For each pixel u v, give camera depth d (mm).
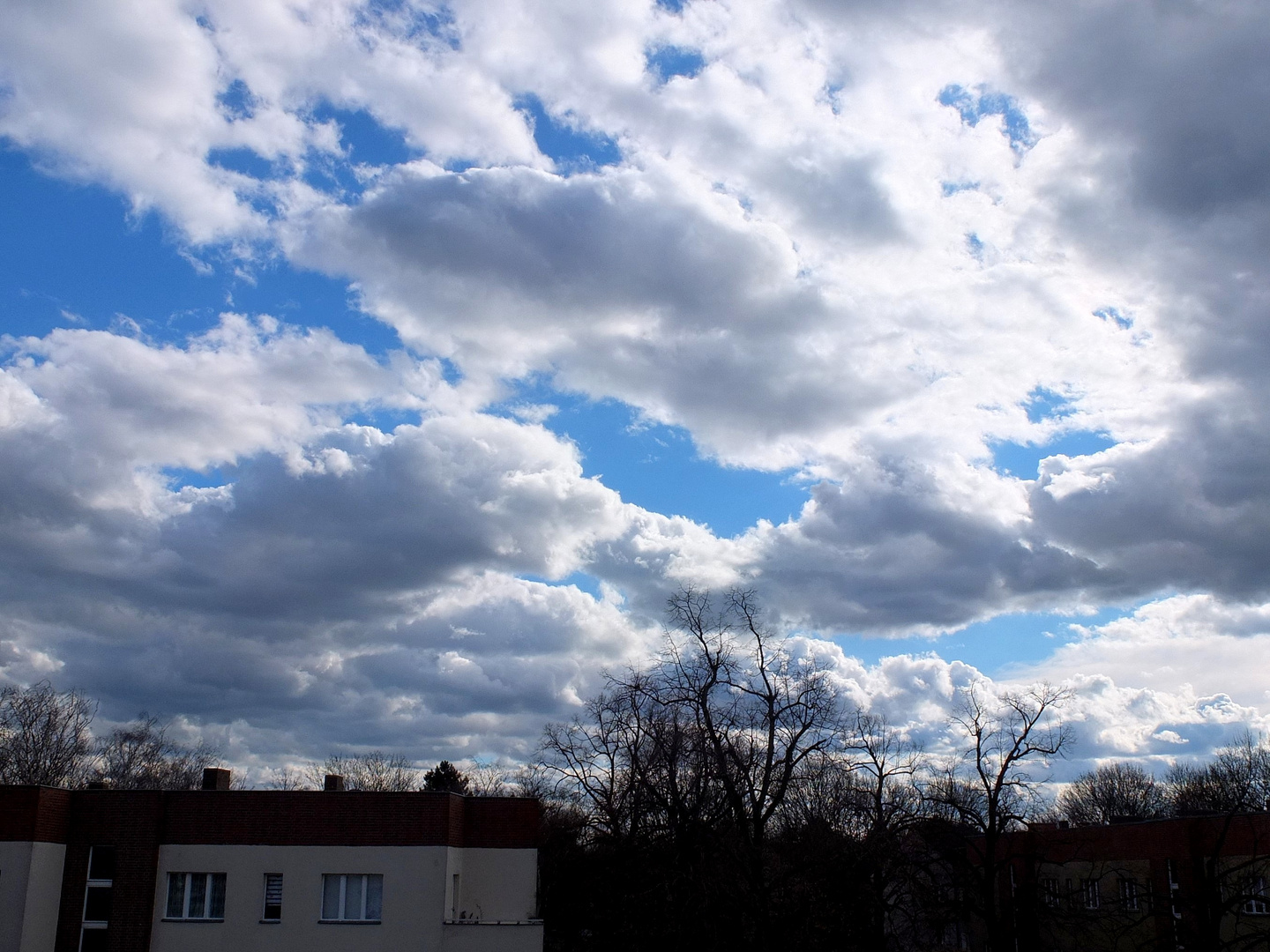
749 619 43438
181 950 35031
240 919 35344
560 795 49312
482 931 35281
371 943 35062
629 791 43531
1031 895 42406
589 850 44406
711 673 42812
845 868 38406
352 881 35812
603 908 42688
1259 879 40750
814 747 41469
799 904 38094
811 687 42219
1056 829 55125
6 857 34188
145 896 35375
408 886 35594
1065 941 49750
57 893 35312
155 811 36125
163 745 89625
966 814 41094
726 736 41750
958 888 41906
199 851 35969
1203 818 43906
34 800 34625
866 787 41656
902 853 39844
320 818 36188
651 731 43281
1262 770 82062
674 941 39219
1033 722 41562
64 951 35031
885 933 40000
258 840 36031
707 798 41312
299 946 34969
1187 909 42562
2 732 74500
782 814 42875
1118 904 44531
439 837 36031
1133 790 104562
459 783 94562
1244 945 40375
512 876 38812
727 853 38969
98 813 36125
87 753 78625
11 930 33625
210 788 41312
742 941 37938
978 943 51031
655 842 41500
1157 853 46125
